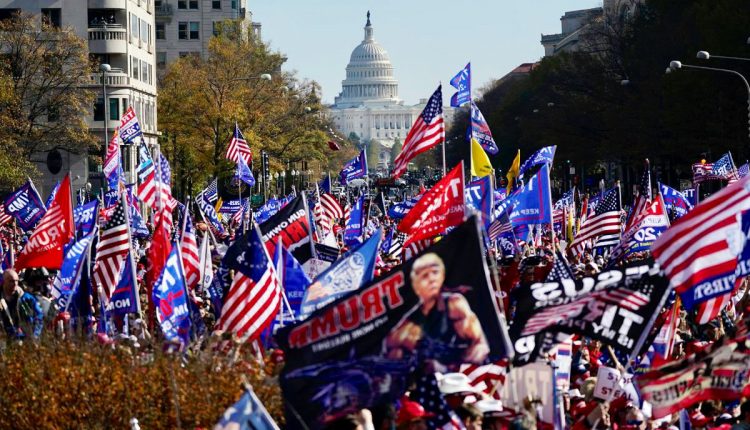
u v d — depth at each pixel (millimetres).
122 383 38344
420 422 33812
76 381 38562
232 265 46719
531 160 126062
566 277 48781
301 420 30906
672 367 35688
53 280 67250
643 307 36500
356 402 30797
